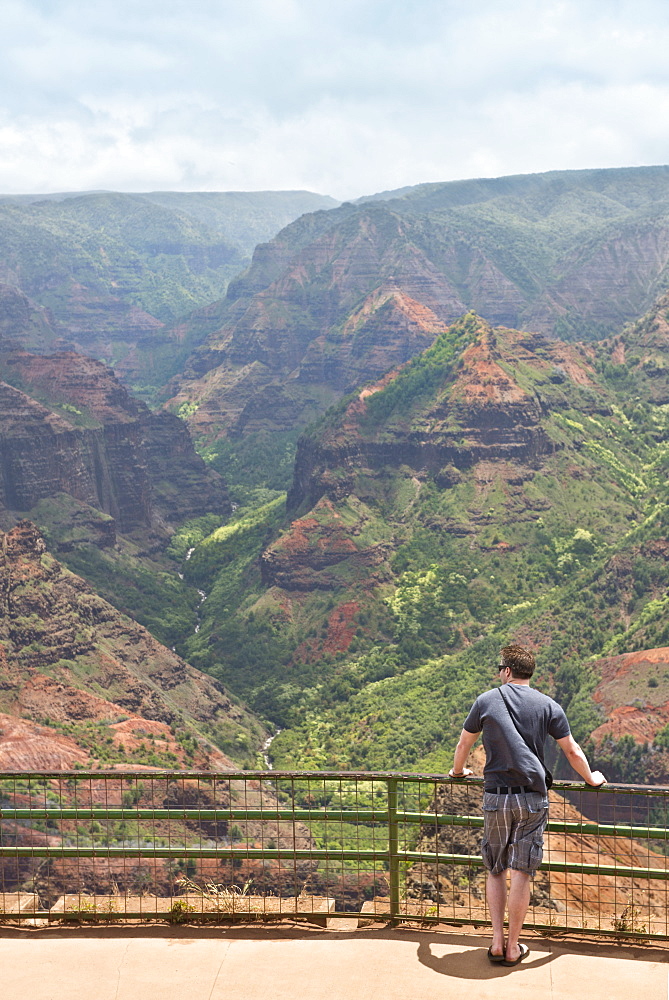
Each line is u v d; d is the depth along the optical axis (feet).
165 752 374.02
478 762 145.48
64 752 342.64
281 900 45.37
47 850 46.29
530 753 38.78
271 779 44.60
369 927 43.75
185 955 41.73
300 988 38.86
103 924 44.80
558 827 41.63
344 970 40.06
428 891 83.71
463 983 38.81
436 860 43.80
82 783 167.02
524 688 40.19
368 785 206.08
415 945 42.04
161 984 39.55
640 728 355.56
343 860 44.70
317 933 43.29
